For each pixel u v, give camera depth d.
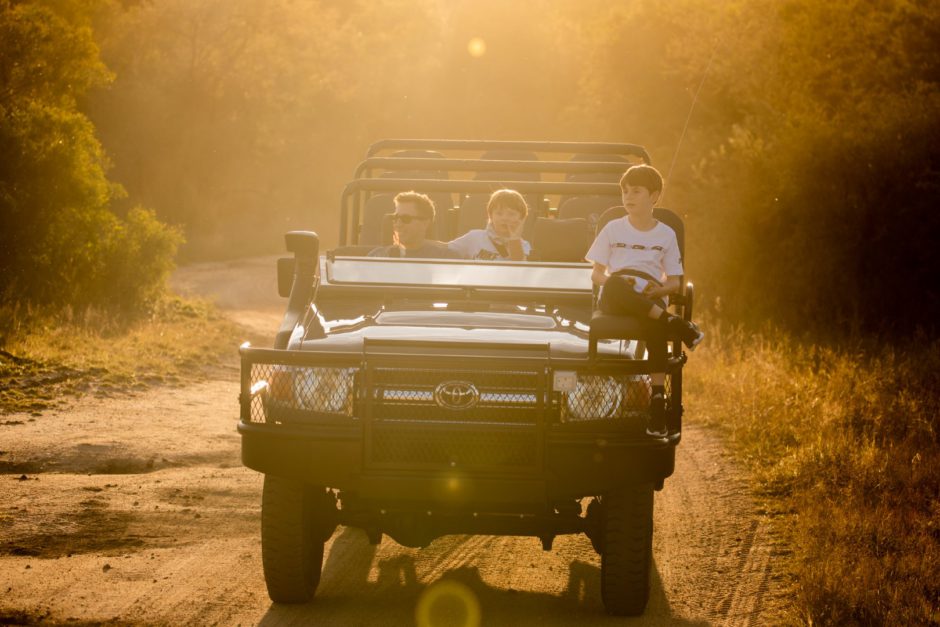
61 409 21.48
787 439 19.30
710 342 30.39
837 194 34.50
